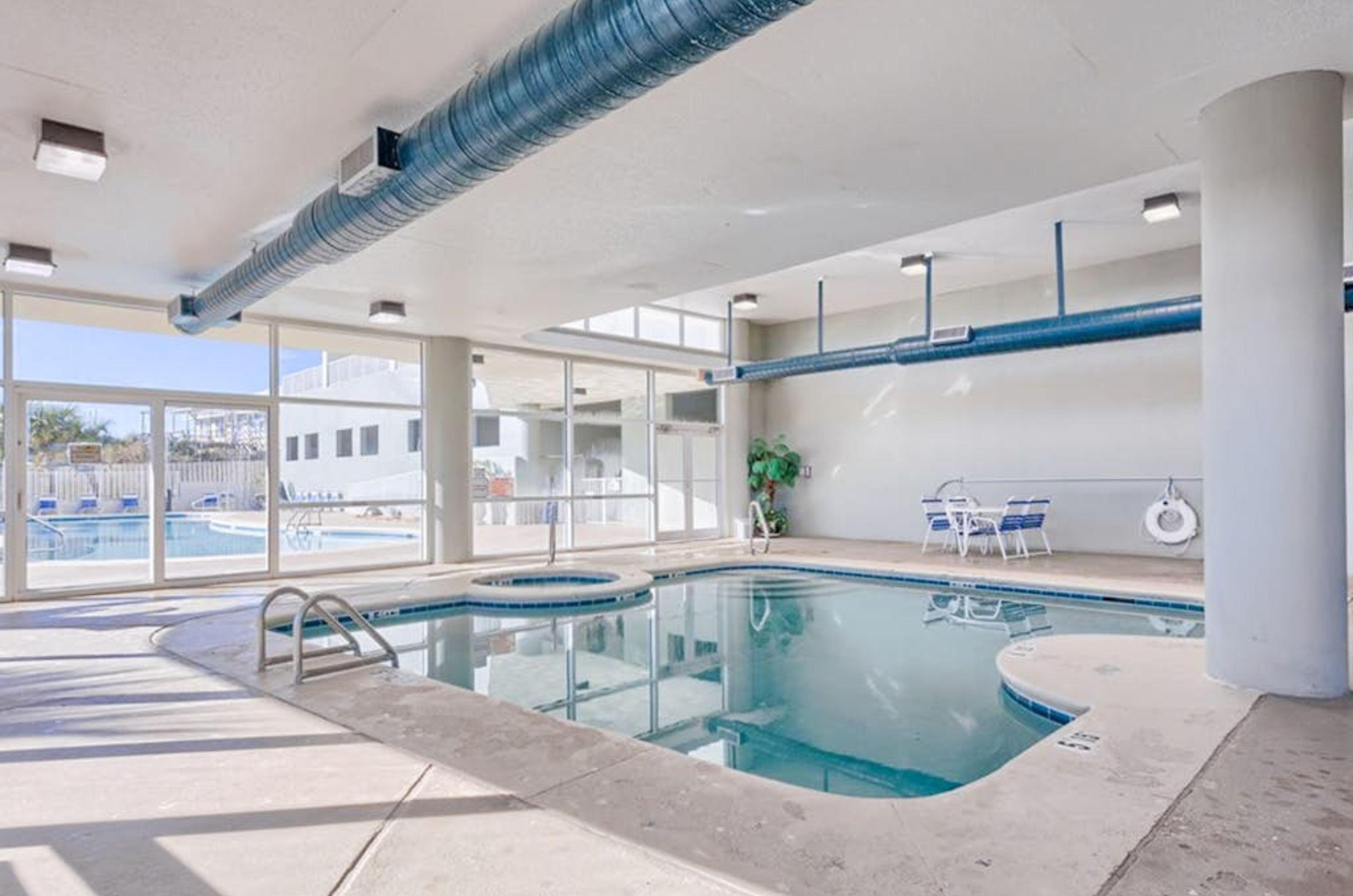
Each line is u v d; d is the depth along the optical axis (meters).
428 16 2.92
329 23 2.95
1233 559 3.45
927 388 10.66
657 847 2.13
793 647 5.55
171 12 2.86
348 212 4.04
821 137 3.94
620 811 2.36
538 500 10.19
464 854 2.11
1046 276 9.41
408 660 5.25
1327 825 2.20
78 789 2.59
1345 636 3.33
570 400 10.62
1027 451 9.69
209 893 1.94
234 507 7.75
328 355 8.44
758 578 8.50
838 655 5.28
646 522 11.34
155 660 4.36
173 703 3.54
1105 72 3.31
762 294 10.23
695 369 11.59
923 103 3.59
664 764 2.74
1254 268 3.37
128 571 7.08
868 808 2.36
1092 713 3.17
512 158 3.27
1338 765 2.61
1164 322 6.67
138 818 2.37
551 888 1.93
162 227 5.20
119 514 7.06
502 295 7.18
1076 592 6.81
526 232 5.39
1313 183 3.29
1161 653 4.13
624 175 4.41
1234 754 2.71
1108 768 2.61
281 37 3.03
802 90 3.46
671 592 7.70
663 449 11.59
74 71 3.25
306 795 2.51
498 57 3.20
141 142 3.93
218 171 4.29
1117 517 8.95
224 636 5.00
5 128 3.74
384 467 8.85
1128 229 7.56
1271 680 3.36
